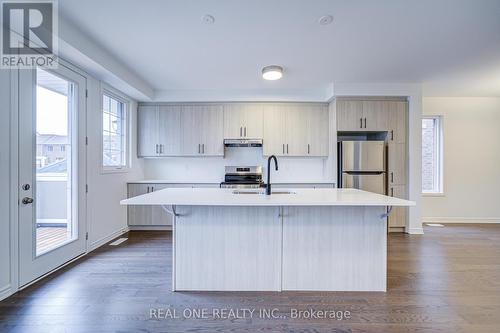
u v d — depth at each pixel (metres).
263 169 4.98
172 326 1.81
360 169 4.21
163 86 4.35
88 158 3.25
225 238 2.32
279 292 2.29
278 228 2.31
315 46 2.84
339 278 2.31
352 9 2.16
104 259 3.05
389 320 1.89
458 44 2.78
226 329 1.79
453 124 5.06
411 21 2.34
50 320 1.86
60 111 2.88
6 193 2.14
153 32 2.55
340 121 4.27
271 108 4.63
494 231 4.41
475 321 1.88
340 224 2.31
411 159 4.21
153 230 4.40
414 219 4.23
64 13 2.21
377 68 3.49
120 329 1.77
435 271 2.74
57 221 3.16
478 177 5.06
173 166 5.03
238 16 2.26
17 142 2.24
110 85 3.70
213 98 4.54
